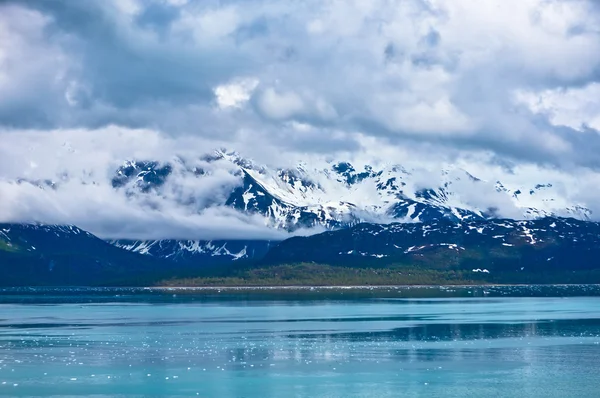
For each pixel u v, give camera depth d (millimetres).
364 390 155375
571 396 149625
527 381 162875
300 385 160250
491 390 154625
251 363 187375
